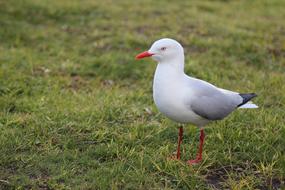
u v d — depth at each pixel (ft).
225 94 21.71
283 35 41.37
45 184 19.90
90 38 39.27
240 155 22.45
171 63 20.79
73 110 26.37
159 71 20.86
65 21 43.01
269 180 20.58
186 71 32.99
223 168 21.50
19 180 20.13
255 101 28.45
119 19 43.80
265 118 25.63
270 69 34.37
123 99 28.12
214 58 35.70
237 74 33.19
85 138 23.76
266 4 53.16
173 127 25.03
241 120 25.62
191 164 21.20
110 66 33.53
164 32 40.16
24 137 23.26
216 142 23.56
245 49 37.37
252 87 30.60
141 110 27.22
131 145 23.25
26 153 22.21
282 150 22.86
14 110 26.73
